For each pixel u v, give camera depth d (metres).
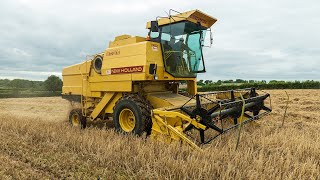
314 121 9.51
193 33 7.94
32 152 5.50
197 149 5.09
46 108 16.09
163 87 8.12
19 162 4.91
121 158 4.99
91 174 4.40
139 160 4.77
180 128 5.66
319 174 4.25
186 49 7.85
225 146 5.49
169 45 7.50
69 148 5.79
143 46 6.91
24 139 6.45
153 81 7.57
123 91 7.38
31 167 4.71
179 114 5.63
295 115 10.74
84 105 8.90
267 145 5.70
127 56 7.27
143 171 4.35
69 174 4.38
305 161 4.82
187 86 8.45
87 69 8.77
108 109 8.09
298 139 6.01
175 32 7.57
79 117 8.85
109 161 4.78
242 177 4.05
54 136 6.60
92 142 5.78
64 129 7.76
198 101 5.50
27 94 36.59
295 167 4.32
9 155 5.34
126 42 7.63
